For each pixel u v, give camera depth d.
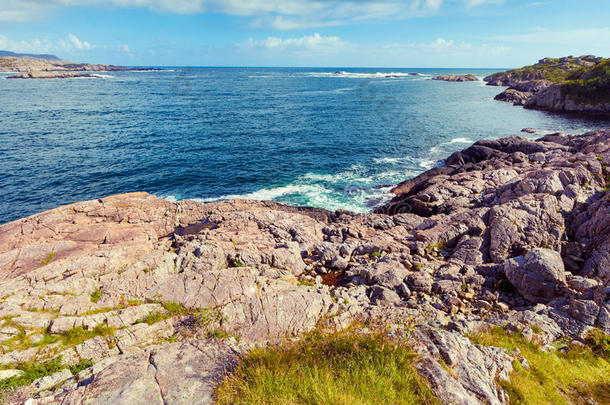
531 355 7.70
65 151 41.16
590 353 8.01
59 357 7.81
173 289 10.65
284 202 28.72
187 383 5.13
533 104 80.12
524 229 15.62
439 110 75.88
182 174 34.97
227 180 33.72
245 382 5.07
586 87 69.44
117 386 5.03
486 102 89.56
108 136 48.94
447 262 15.22
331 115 69.75
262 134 52.72
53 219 17.97
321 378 5.25
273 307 9.79
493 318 10.06
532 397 6.03
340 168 37.47
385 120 64.12
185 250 14.33
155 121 60.78
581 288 10.95
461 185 25.58
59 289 10.57
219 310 9.55
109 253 13.68
